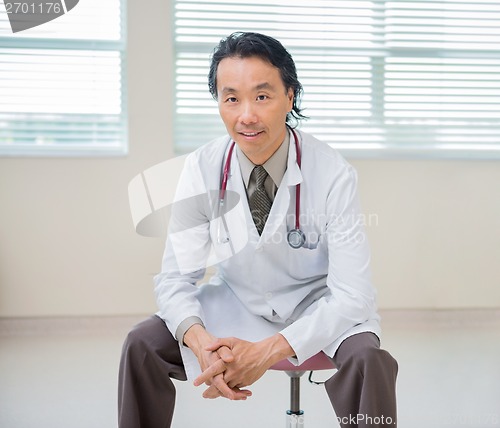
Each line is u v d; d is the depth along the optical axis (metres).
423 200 3.82
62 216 3.67
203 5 3.71
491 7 3.82
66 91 3.70
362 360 1.67
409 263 3.83
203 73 3.75
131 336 1.80
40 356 3.26
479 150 3.88
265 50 1.75
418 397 2.72
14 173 3.63
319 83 3.79
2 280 3.67
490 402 2.67
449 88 3.85
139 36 3.63
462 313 3.87
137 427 1.79
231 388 1.75
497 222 3.87
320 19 3.75
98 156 3.65
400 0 3.77
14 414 2.54
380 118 3.83
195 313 1.84
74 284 3.70
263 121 1.76
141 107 3.66
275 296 1.96
